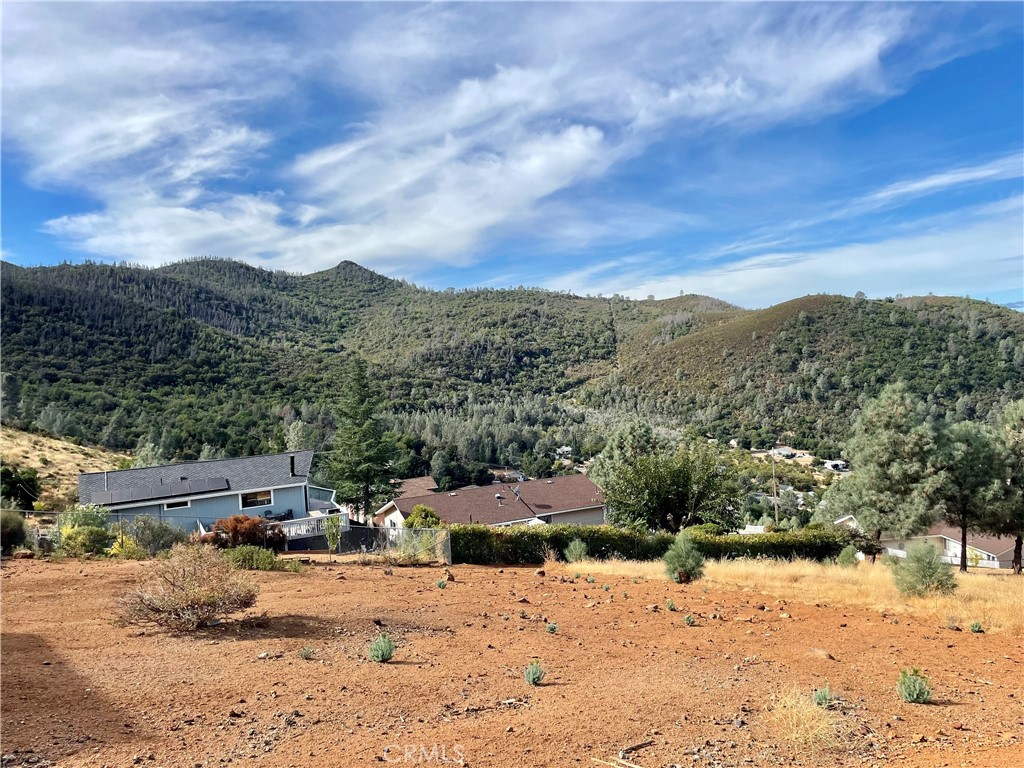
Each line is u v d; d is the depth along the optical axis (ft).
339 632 27.53
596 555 77.71
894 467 80.59
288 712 17.84
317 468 186.39
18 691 18.12
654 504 104.68
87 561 49.75
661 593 45.37
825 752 17.25
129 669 20.86
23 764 13.85
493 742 16.62
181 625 26.30
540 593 43.11
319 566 53.57
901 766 16.51
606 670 24.44
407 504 133.49
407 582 44.73
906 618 39.14
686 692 21.93
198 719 17.04
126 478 108.37
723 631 33.37
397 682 20.94
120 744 15.24
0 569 42.75
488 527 73.87
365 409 143.33
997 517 80.18
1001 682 25.67
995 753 17.54
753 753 16.96
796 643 31.14
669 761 16.14
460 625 30.99
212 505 106.22
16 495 116.37
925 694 22.58
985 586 53.52
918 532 81.35
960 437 81.61
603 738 17.40
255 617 29.22
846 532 86.99
